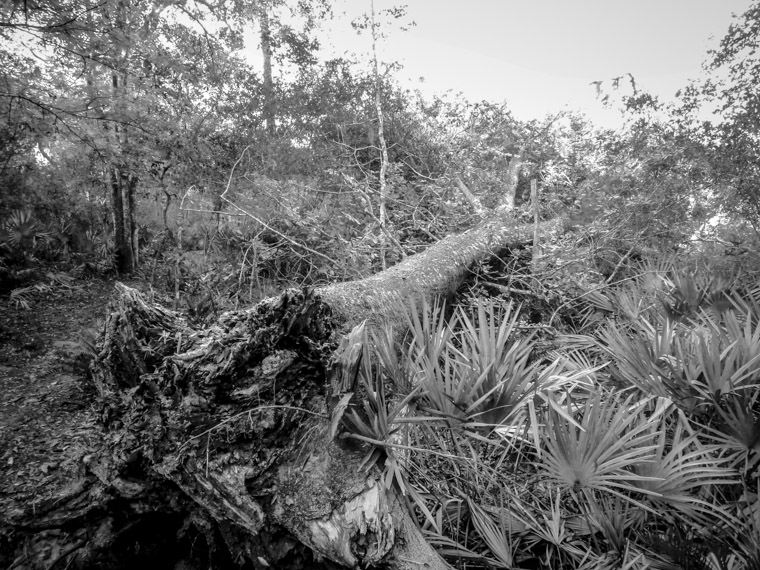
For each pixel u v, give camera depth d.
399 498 1.92
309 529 1.68
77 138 5.36
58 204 7.43
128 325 1.92
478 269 5.09
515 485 2.37
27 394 3.79
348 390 1.80
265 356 1.83
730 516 2.02
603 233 5.34
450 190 6.95
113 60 4.69
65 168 7.21
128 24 4.78
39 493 2.58
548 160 6.99
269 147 7.55
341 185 6.34
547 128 7.35
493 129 8.09
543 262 4.86
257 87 8.25
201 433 1.73
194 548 2.13
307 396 1.90
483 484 2.33
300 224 5.03
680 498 1.93
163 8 6.27
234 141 7.17
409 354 2.22
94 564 1.96
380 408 1.75
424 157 8.45
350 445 1.85
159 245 7.63
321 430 1.84
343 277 4.64
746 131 4.42
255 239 4.94
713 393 2.36
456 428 2.02
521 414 2.10
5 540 1.85
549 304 4.66
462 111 8.59
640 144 5.46
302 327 1.88
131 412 1.90
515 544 2.12
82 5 4.10
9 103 4.50
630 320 3.86
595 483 1.91
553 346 3.81
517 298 5.03
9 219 6.26
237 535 1.90
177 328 2.05
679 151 4.96
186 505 2.02
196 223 6.81
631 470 2.12
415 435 2.34
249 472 1.74
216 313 3.99
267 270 5.13
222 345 1.79
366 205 5.98
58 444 3.13
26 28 4.00
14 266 5.89
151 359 1.90
